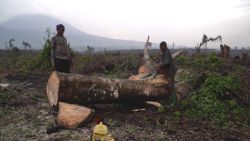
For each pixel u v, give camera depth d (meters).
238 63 16.47
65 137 5.49
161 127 6.28
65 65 7.75
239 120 7.41
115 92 6.95
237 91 9.07
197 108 7.52
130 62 13.79
